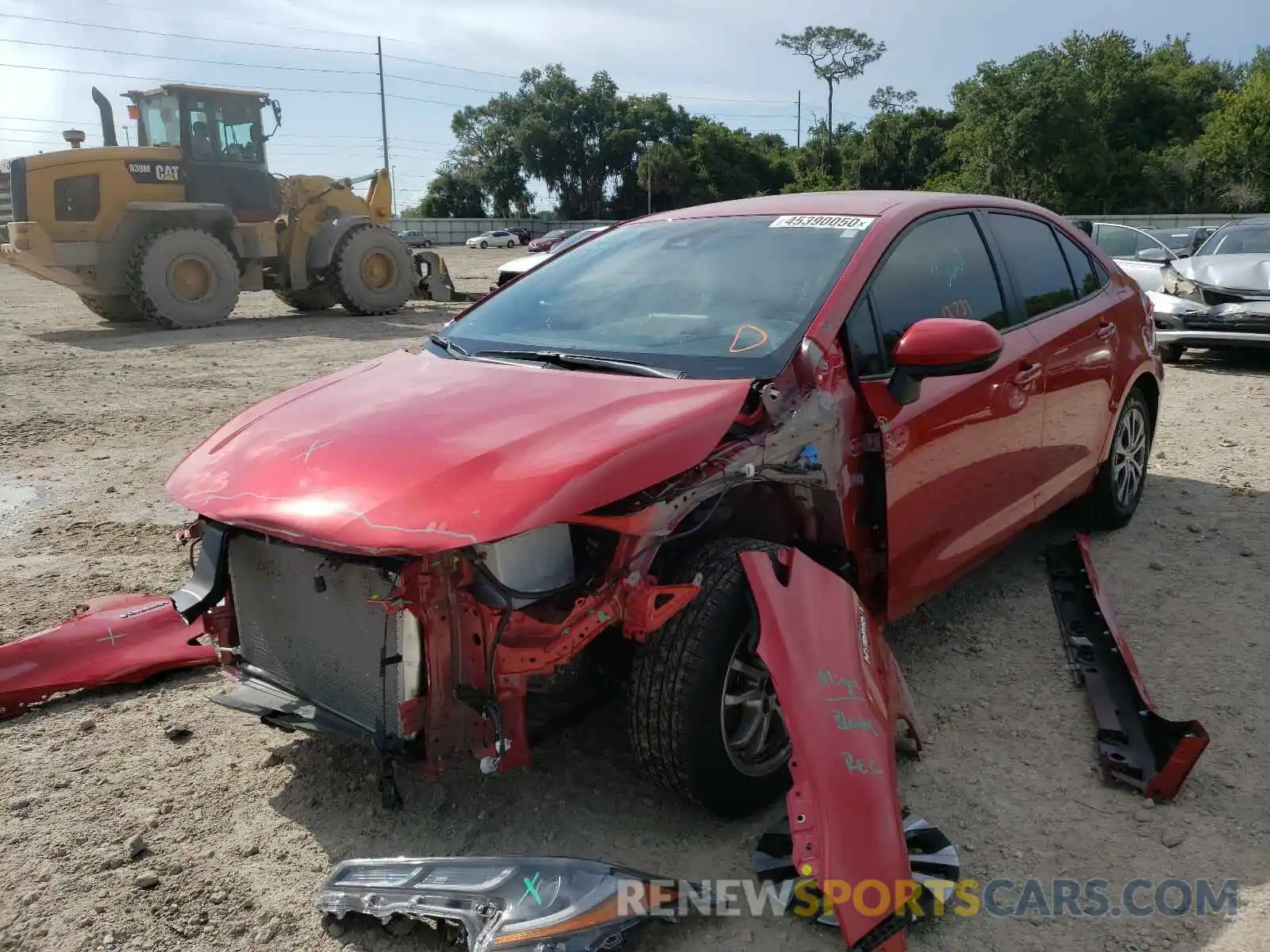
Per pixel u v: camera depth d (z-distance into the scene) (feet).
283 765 10.41
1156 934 7.61
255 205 52.01
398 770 10.04
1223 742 10.18
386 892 7.88
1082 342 13.84
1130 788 9.43
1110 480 15.53
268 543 9.22
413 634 8.11
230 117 50.67
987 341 9.56
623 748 10.38
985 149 173.27
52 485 21.31
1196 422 24.26
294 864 8.80
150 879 8.55
